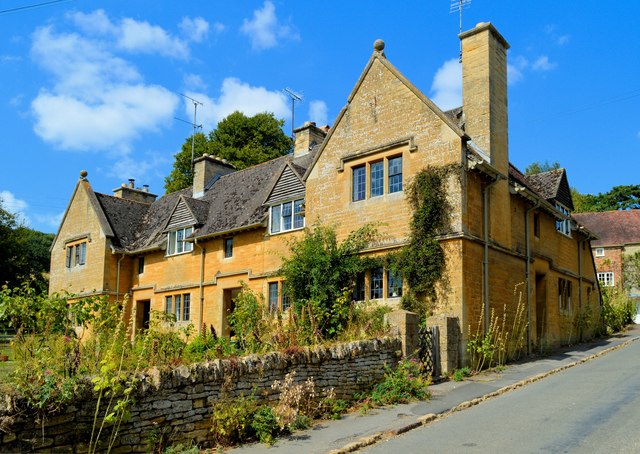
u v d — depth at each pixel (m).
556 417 9.63
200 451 8.57
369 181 18.86
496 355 16.84
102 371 7.54
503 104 19.97
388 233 17.91
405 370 12.50
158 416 8.30
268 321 14.88
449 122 16.95
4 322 8.77
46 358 7.72
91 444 7.48
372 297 18.11
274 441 9.04
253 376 9.80
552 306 22.44
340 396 11.45
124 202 33.94
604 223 50.59
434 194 16.81
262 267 23.31
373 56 19.45
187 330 12.10
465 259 16.25
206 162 31.56
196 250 26.97
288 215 22.58
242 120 49.12
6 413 6.83
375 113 19.03
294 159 26.78
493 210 18.28
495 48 19.69
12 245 38.59
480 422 9.73
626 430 8.42
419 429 9.60
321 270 18.08
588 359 17.78
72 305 9.70
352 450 8.48
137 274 30.33
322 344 11.98
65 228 33.41
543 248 22.19
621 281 46.62
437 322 14.81
